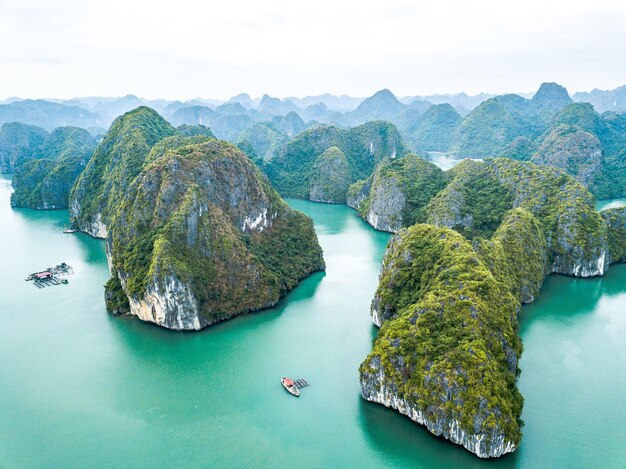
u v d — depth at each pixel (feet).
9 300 453.17
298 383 315.17
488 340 273.75
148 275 380.37
